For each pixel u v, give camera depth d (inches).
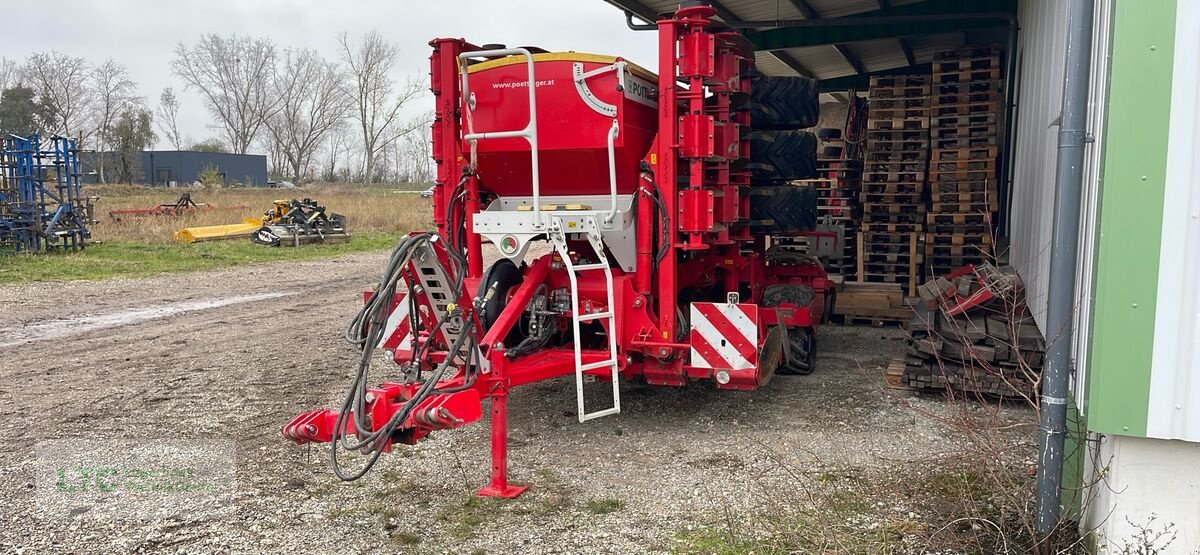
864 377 318.0
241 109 3203.7
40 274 643.5
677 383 252.8
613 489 207.2
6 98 2792.8
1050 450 161.2
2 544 178.1
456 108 261.0
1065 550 157.5
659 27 236.2
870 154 443.2
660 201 242.1
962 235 420.2
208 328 445.7
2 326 447.8
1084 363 167.5
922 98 430.0
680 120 239.1
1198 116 140.0
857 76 665.0
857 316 428.1
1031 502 182.4
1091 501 162.7
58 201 817.5
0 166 783.7
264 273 713.6
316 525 187.5
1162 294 144.2
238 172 3206.2
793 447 236.2
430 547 175.9
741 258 320.8
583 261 259.8
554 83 239.8
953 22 478.0
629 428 258.2
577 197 257.3
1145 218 144.1
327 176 3358.8
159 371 341.4
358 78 2977.4
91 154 2891.2
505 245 228.7
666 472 218.5
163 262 749.3
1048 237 253.4
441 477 216.7
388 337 261.3
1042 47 297.4
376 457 183.3
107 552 174.2
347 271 739.4
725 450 235.1
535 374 217.6
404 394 196.2
